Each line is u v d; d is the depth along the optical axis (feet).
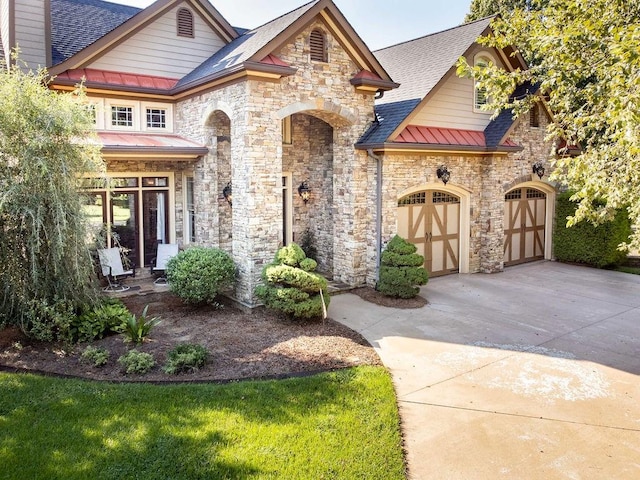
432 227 46.03
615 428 19.63
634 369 25.44
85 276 27.99
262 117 34.60
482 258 49.03
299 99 36.55
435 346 28.55
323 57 37.88
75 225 27.07
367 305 36.88
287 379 22.77
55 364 24.16
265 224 35.24
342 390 21.85
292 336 29.09
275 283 31.65
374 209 40.98
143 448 16.98
